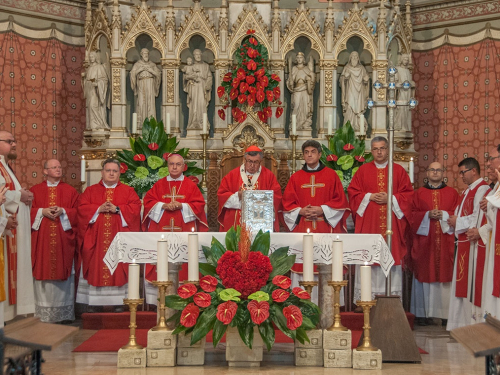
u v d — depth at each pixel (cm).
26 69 1068
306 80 1057
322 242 640
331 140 962
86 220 877
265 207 652
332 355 610
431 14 1133
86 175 1043
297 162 1040
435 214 898
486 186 780
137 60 1070
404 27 1069
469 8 1096
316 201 838
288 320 580
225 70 1040
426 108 1134
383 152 863
